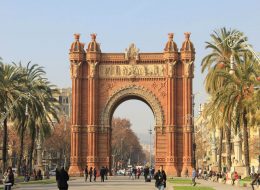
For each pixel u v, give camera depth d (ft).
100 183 317.63
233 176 298.56
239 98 285.02
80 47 444.96
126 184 305.94
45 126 404.36
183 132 431.02
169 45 438.81
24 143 577.84
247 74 287.28
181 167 429.38
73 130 436.35
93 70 440.04
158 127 435.94
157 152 433.48
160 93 439.22
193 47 439.63
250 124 294.66
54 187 258.16
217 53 366.22
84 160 437.99
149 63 443.73
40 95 383.45
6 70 347.77
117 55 445.78
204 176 440.45
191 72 437.58
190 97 432.66
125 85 442.91
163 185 192.24
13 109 339.98
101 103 443.32
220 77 339.36
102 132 440.45
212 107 304.71
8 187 193.77
